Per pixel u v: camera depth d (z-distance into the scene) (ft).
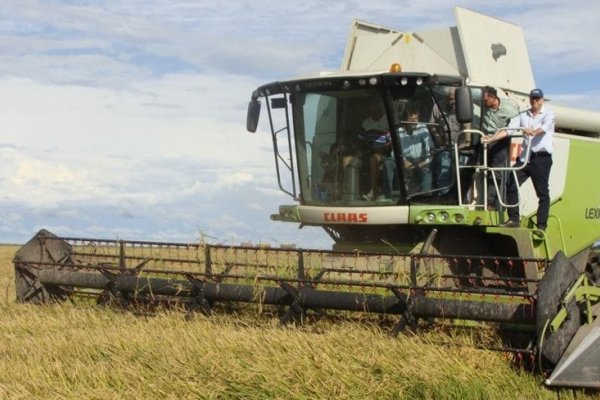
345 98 30.71
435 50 33.01
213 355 22.30
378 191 30.30
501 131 29.48
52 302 31.71
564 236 34.45
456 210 28.53
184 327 25.91
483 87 30.19
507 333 23.70
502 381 21.44
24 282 32.27
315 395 20.13
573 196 35.01
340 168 31.01
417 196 29.78
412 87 29.25
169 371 21.25
